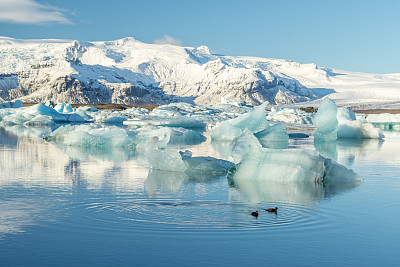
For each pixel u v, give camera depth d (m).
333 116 34.72
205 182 14.09
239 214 9.68
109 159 20.80
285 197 11.65
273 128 34.19
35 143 30.14
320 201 11.14
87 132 28.72
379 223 9.03
